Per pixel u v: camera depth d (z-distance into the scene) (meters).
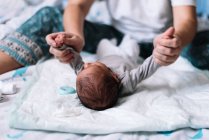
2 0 1.44
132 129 0.73
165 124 0.74
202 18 1.53
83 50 1.33
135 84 0.89
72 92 0.90
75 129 0.73
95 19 1.51
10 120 0.75
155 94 0.88
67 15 1.16
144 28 1.34
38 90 0.89
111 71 0.89
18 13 1.42
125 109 0.80
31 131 0.74
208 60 1.18
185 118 0.75
